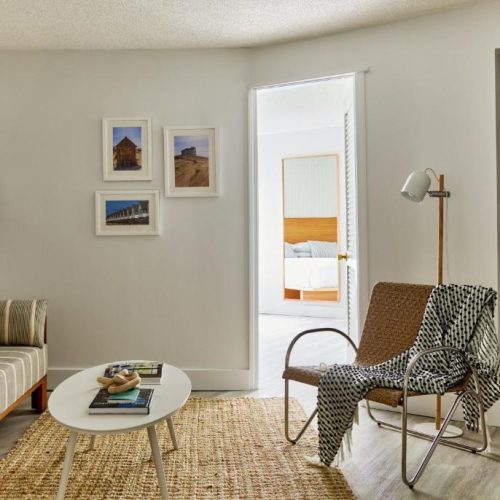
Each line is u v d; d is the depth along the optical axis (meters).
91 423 1.72
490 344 2.26
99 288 3.51
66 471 1.82
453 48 2.89
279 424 2.79
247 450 2.44
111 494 2.02
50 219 3.49
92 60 3.48
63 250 3.50
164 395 2.00
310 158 6.75
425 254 2.97
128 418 1.77
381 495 2.03
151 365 2.33
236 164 3.48
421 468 2.12
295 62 3.34
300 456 2.37
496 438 2.61
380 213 3.09
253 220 3.47
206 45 3.41
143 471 2.21
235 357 3.49
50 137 3.48
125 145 3.49
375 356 2.62
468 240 2.85
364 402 3.15
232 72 3.47
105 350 3.52
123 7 2.83
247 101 3.46
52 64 3.48
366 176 3.12
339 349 4.77
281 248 6.93
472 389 2.36
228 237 3.48
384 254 3.08
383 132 3.08
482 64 2.82
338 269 6.55
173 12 2.90
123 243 3.50
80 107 3.49
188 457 2.36
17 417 2.94
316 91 4.69
